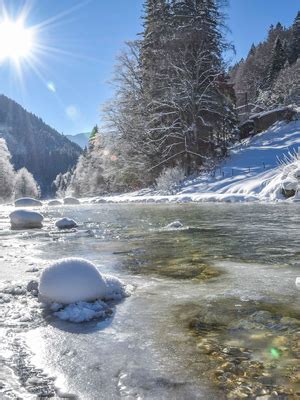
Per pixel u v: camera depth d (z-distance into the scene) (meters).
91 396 2.44
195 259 6.50
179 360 2.88
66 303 4.12
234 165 31.72
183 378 2.63
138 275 5.53
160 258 6.70
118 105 41.12
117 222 13.27
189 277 5.33
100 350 3.09
